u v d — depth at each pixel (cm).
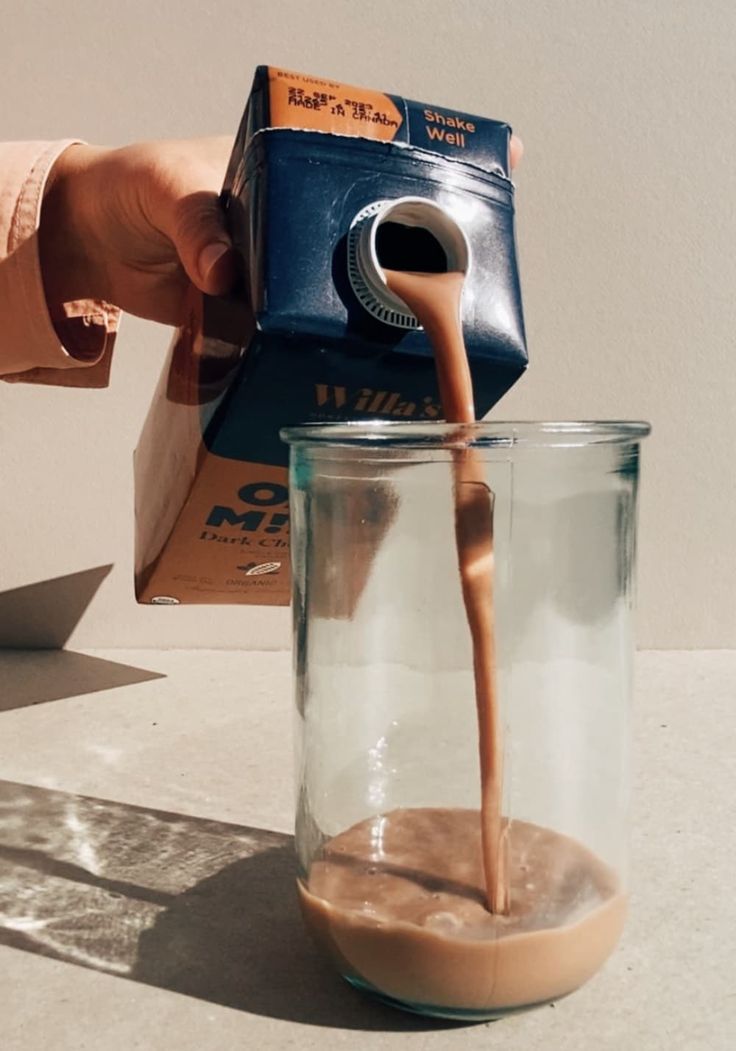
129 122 51
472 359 25
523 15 50
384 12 50
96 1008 23
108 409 53
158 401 35
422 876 23
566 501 24
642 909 28
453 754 25
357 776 25
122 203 32
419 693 25
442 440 21
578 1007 23
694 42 50
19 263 34
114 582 55
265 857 31
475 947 21
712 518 54
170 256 33
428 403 26
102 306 38
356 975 22
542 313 52
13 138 51
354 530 24
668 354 52
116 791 36
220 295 25
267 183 23
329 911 22
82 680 50
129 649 55
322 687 24
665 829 33
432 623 24
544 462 23
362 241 23
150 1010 23
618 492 24
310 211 23
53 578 54
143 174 30
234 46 50
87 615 55
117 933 26
